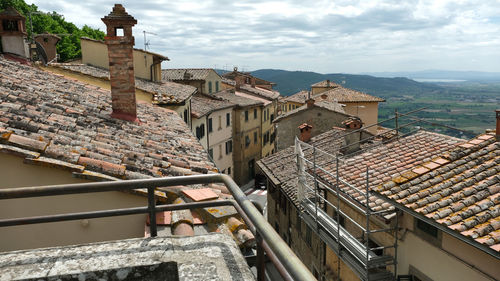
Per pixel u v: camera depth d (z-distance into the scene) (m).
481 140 9.16
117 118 8.77
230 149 37.81
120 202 4.71
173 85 24.16
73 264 2.37
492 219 6.55
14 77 9.14
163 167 5.95
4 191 2.52
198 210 4.48
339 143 19.53
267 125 48.72
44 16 38.97
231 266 2.38
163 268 2.41
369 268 8.91
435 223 7.02
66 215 2.76
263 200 33.44
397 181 8.79
